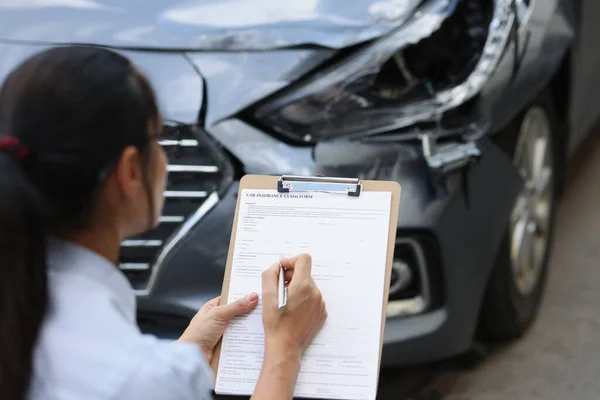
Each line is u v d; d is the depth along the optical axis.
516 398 3.48
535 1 3.49
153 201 1.44
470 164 3.08
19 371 1.25
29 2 3.38
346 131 2.97
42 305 1.27
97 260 1.37
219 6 3.26
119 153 1.33
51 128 1.28
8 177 1.25
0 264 1.24
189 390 1.31
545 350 3.79
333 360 1.74
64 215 1.32
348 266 1.79
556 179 4.19
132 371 1.28
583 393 3.51
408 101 3.03
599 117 5.71
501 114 3.26
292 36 3.11
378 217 1.82
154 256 2.90
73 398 1.27
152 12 3.27
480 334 3.78
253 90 2.98
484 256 3.19
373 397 1.72
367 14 3.15
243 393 1.77
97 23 3.25
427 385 3.57
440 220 2.96
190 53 3.09
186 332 1.78
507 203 3.33
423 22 3.10
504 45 3.20
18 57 3.17
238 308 1.79
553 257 4.55
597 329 3.94
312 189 1.86
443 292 3.03
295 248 1.82
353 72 3.03
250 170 2.89
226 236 2.88
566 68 4.00
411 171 2.96
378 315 1.76
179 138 2.92
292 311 1.69
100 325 1.31
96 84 1.31
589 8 4.24
